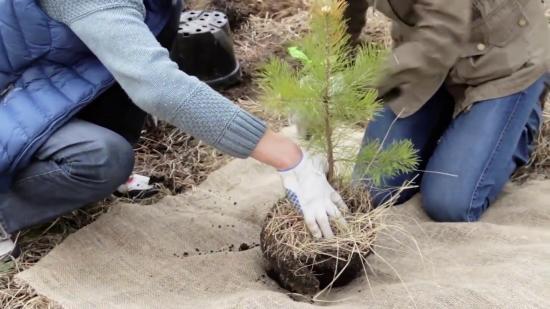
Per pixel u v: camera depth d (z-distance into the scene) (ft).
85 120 6.91
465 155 6.75
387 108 7.22
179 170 7.99
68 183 6.13
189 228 6.79
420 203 7.16
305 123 5.51
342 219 5.48
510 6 6.44
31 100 6.01
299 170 5.38
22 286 6.13
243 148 5.27
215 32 8.92
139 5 5.53
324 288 5.67
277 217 5.69
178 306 5.63
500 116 6.73
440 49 6.21
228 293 5.80
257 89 9.31
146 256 6.41
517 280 5.19
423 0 6.12
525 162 7.32
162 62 5.19
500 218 6.74
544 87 7.10
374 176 5.73
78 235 6.61
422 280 5.50
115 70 5.26
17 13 5.68
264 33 10.55
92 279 6.09
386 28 10.36
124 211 6.94
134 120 7.17
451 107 7.57
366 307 5.24
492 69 6.69
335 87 5.31
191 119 5.16
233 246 6.60
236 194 7.50
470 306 4.99
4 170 5.96
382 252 6.20
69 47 5.98
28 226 6.51
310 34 5.30
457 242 6.23
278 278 5.89
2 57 5.96
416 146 7.29
